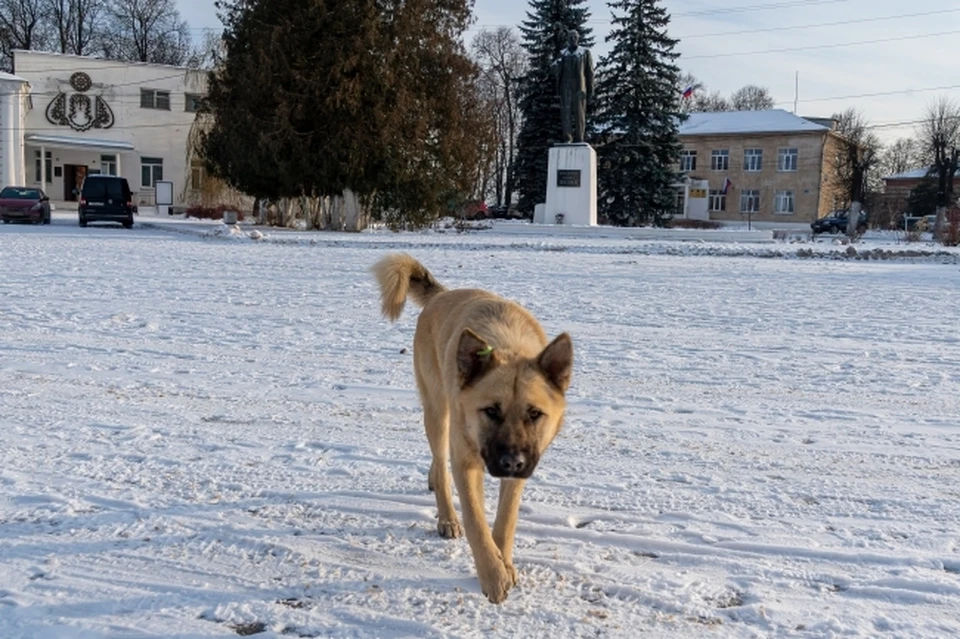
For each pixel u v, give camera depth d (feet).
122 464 18.01
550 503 16.22
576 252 88.28
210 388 25.13
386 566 13.52
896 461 18.93
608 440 20.44
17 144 179.01
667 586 12.73
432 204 121.39
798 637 11.26
